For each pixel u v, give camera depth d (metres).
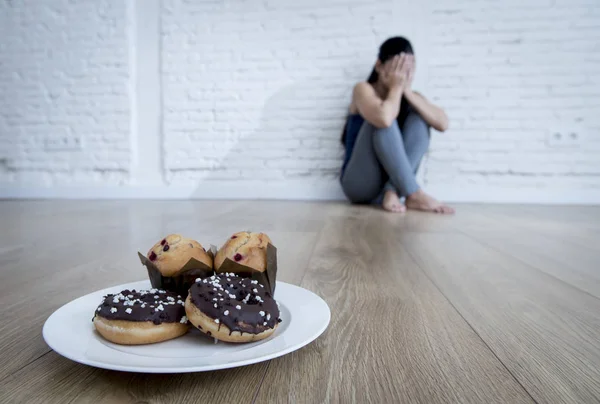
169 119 3.39
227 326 0.52
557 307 0.83
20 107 3.46
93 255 1.26
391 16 3.19
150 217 2.20
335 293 0.91
